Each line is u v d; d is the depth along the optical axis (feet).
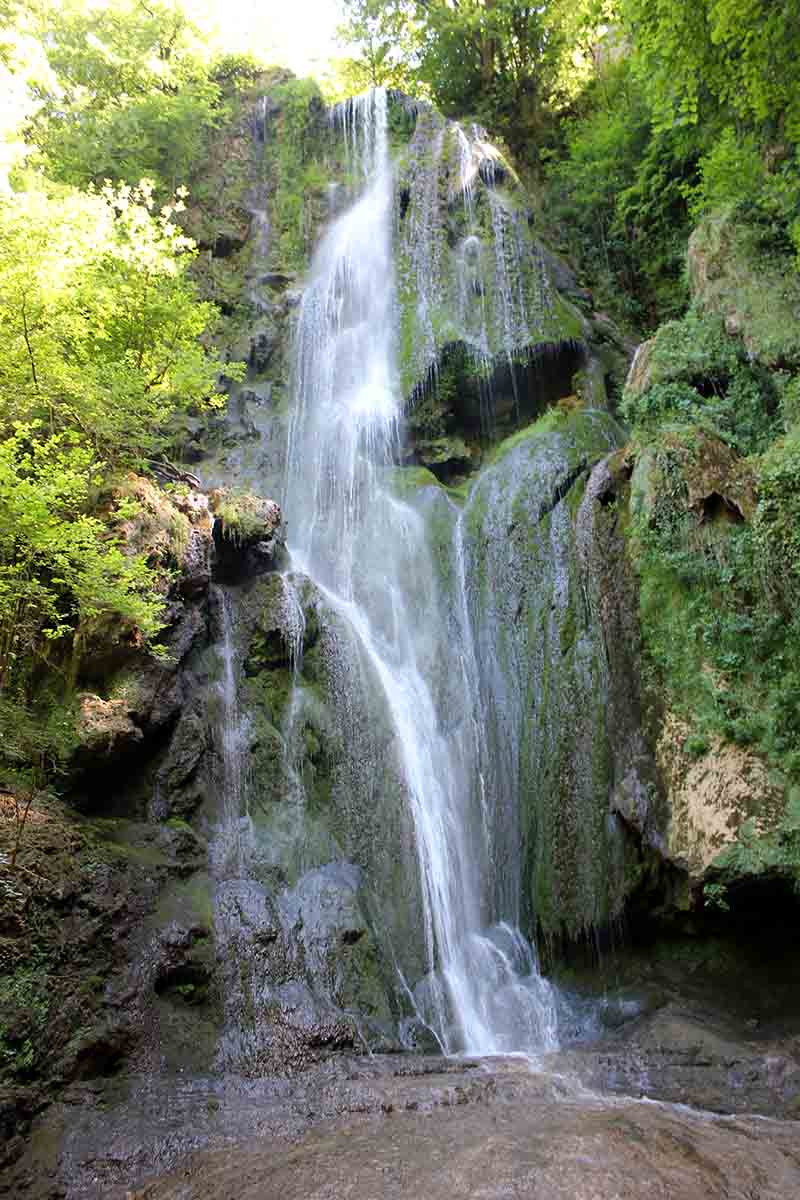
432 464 54.90
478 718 42.34
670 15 42.24
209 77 74.33
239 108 74.84
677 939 34.55
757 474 35.06
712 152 50.70
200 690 37.42
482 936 37.60
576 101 79.46
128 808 32.96
